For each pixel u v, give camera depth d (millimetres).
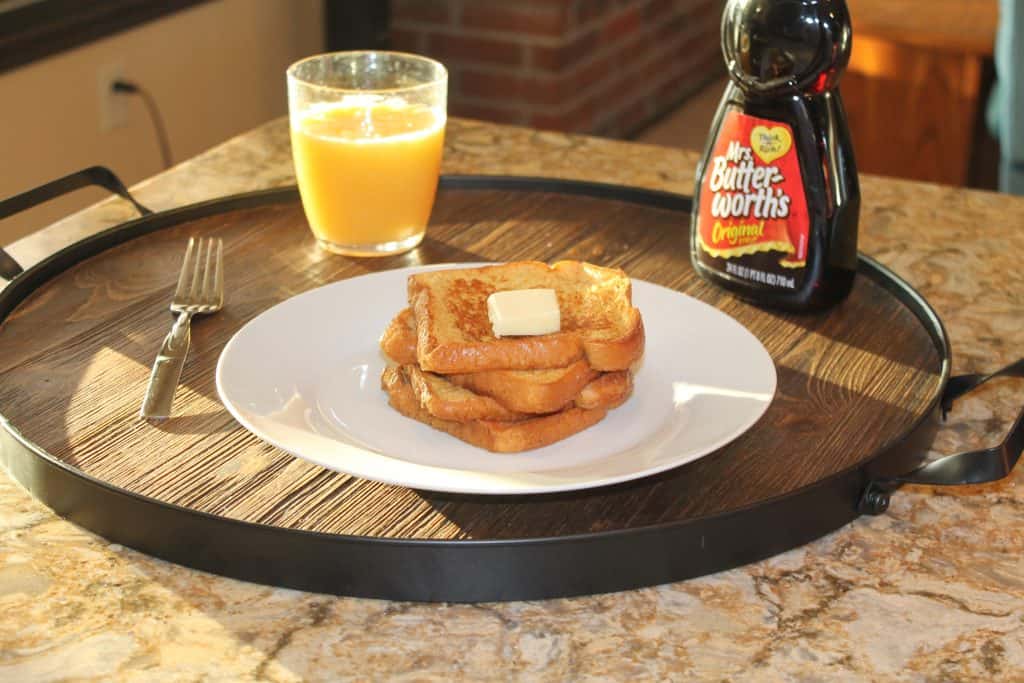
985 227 1144
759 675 723
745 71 945
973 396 917
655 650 734
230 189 1168
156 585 757
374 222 1027
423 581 752
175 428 841
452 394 834
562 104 2627
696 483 811
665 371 888
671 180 1213
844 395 890
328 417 848
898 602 762
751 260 977
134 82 1959
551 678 719
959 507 823
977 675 725
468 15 2578
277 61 2322
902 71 2117
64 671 710
